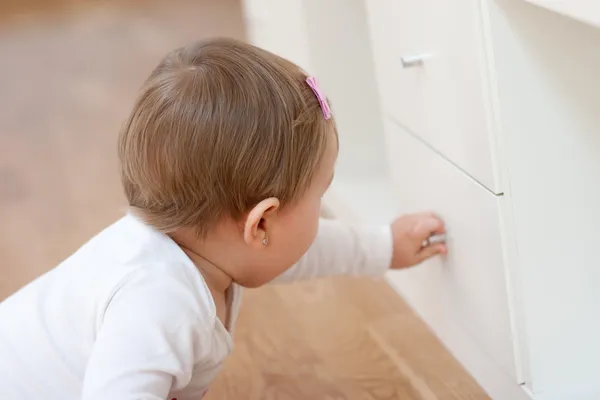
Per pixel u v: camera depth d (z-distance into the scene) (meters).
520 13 0.79
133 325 0.78
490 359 1.05
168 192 0.82
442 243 1.06
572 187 0.87
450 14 0.86
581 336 0.95
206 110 0.78
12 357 0.86
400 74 1.05
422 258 1.07
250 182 0.80
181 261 0.84
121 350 0.77
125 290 0.81
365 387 1.13
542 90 0.83
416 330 1.23
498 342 0.99
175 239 0.87
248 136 0.79
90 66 2.40
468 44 0.83
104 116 2.08
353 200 1.45
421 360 1.17
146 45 2.50
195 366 0.88
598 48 0.82
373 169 1.52
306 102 0.81
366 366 1.17
